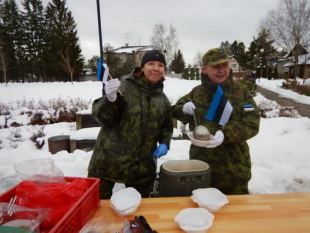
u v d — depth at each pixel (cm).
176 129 662
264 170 450
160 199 163
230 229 134
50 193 129
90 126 693
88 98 1603
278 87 2847
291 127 795
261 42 4638
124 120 217
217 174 233
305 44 3183
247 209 152
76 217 126
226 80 230
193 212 140
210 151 234
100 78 205
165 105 233
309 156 521
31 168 151
